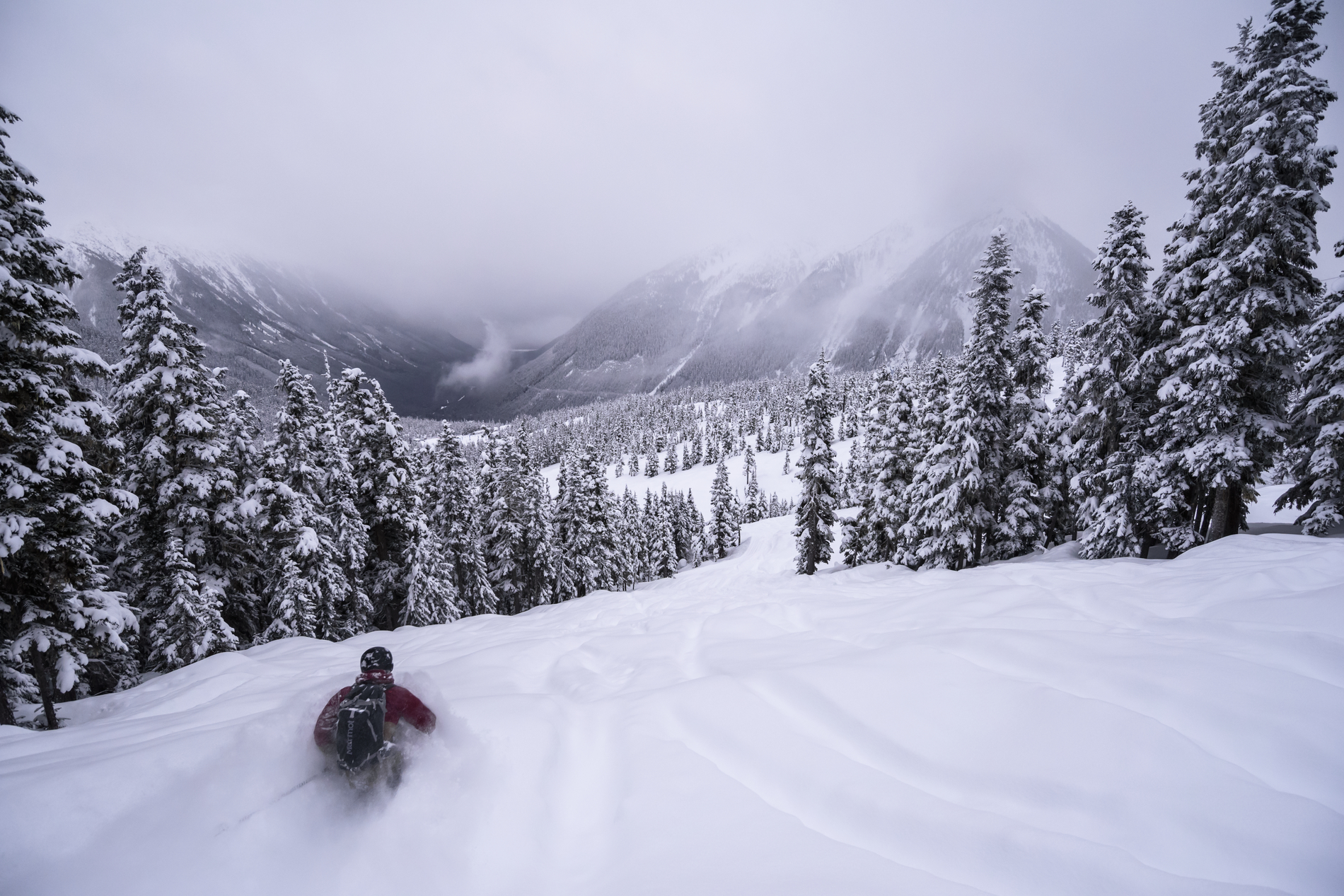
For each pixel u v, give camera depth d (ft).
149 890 9.48
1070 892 9.27
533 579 114.62
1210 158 53.42
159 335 52.26
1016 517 69.62
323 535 68.95
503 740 15.10
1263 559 31.53
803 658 21.26
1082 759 12.40
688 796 12.39
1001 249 65.87
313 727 14.69
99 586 42.52
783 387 583.17
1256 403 52.54
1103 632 20.35
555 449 496.23
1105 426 61.62
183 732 18.52
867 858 10.21
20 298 31.63
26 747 19.22
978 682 16.25
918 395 95.40
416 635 49.42
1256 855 9.59
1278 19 47.29
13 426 33.14
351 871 10.30
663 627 34.94
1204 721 13.46
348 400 78.48
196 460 56.03
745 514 327.06
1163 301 56.80
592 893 9.89
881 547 101.45
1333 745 11.99
